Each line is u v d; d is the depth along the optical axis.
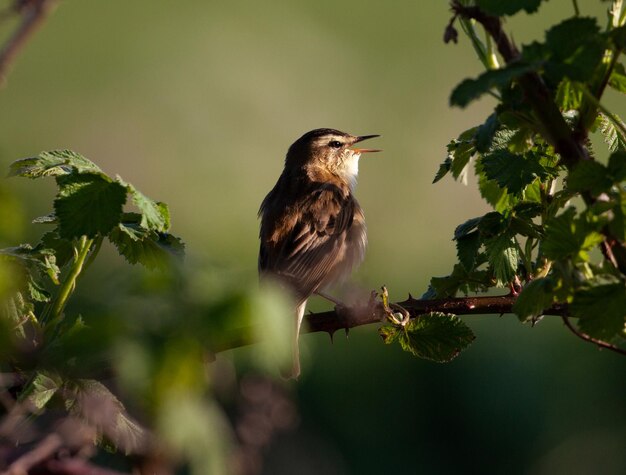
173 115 25.02
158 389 2.47
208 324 2.47
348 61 27.36
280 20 29.48
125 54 27.38
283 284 10.57
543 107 4.12
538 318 4.79
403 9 29.62
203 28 28.66
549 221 3.88
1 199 3.08
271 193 11.97
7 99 24.73
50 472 2.88
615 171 3.79
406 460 13.09
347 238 11.27
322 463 9.84
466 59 27.11
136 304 2.46
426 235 19.64
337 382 13.30
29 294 4.10
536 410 13.52
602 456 13.25
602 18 24.42
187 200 21.59
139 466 2.77
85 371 2.87
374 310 5.58
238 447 3.04
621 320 3.80
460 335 5.22
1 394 3.33
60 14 28.59
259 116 25.20
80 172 3.85
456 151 5.36
